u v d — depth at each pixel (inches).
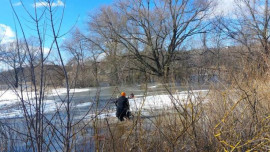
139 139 138.3
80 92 814.5
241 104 161.6
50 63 104.8
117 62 1013.2
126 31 1151.0
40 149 105.6
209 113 160.6
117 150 135.0
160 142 147.3
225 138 134.0
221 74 203.9
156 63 1135.6
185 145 142.3
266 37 566.3
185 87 178.1
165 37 1135.0
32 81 102.0
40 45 98.8
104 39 1107.3
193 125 141.5
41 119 108.8
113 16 1131.3
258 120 138.7
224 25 737.0
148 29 1136.8
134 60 1097.4
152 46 1143.6
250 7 603.5
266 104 160.1
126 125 163.2
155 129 152.3
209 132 145.9
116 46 1117.1
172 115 158.4
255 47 459.2
